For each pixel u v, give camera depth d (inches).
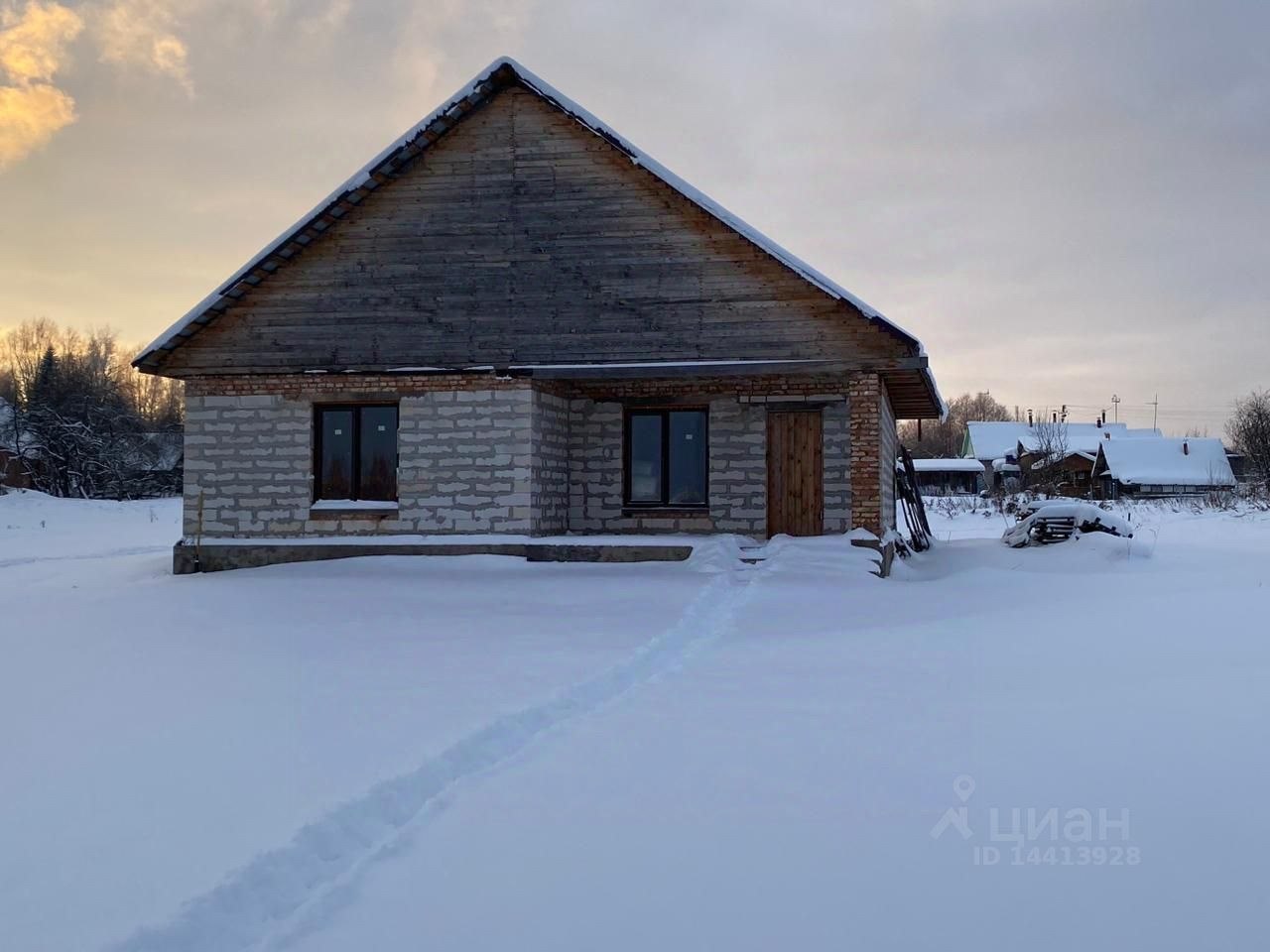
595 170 649.6
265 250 657.6
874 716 259.3
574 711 278.2
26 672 328.2
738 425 681.6
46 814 187.2
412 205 665.0
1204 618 417.1
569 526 703.1
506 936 141.3
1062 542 756.0
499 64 639.1
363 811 190.7
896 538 768.3
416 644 375.2
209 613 464.4
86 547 957.2
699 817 186.7
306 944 139.9
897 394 765.3
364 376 663.1
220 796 195.9
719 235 635.5
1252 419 2246.6
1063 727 244.7
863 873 160.9
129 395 2701.8
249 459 674.8
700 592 508.7
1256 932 139.3
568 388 701.9
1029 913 146.0
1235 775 204.2
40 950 134.2
